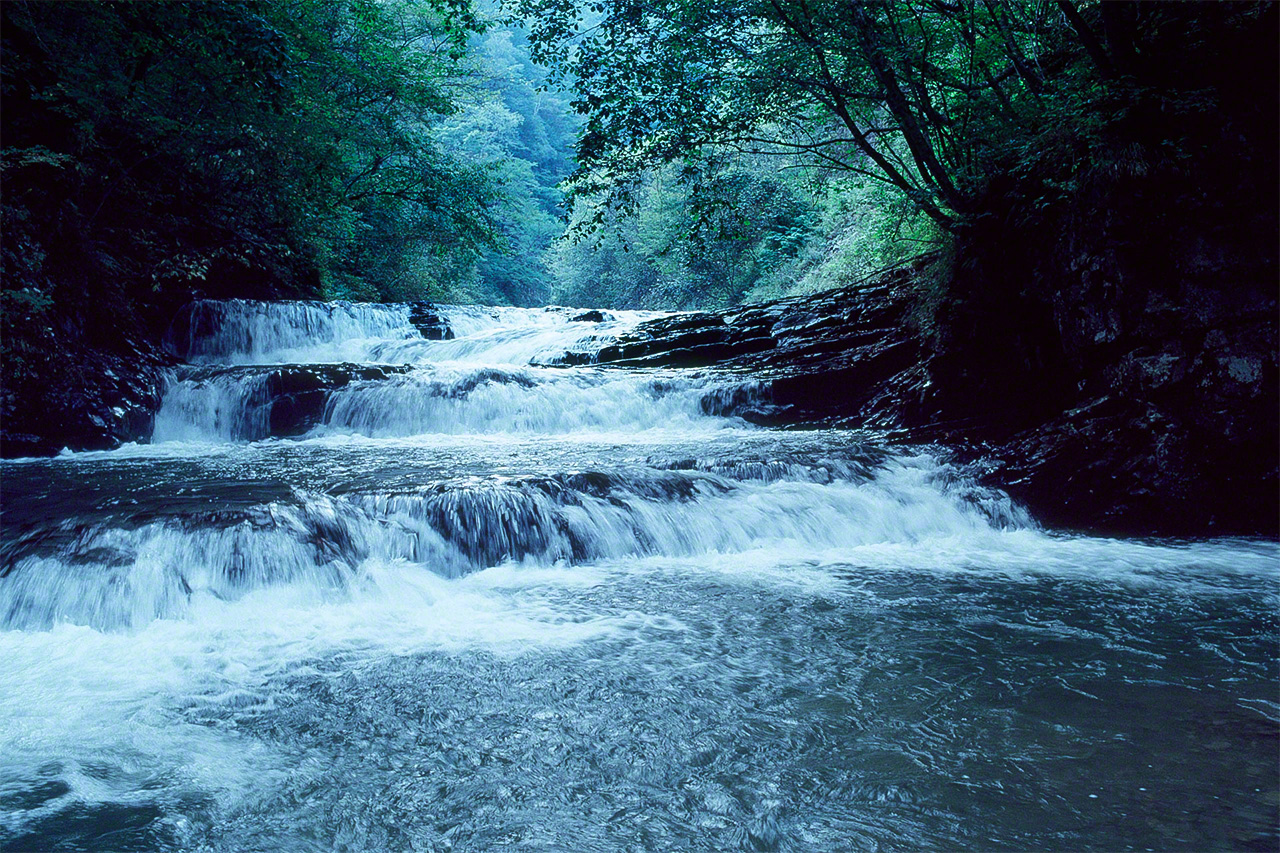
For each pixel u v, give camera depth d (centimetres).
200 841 280
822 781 321
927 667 446
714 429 1192
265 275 1723
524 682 420
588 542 674
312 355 1545
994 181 1065
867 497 806
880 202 1844
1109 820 291
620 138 1209
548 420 1177
